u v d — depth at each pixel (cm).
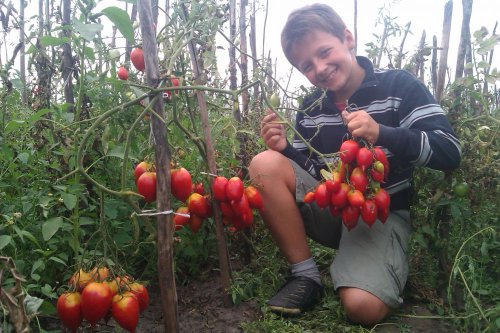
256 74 115
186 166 113
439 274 107
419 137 94
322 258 128
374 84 108
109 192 74
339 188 91
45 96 101
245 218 97
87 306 70
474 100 118
